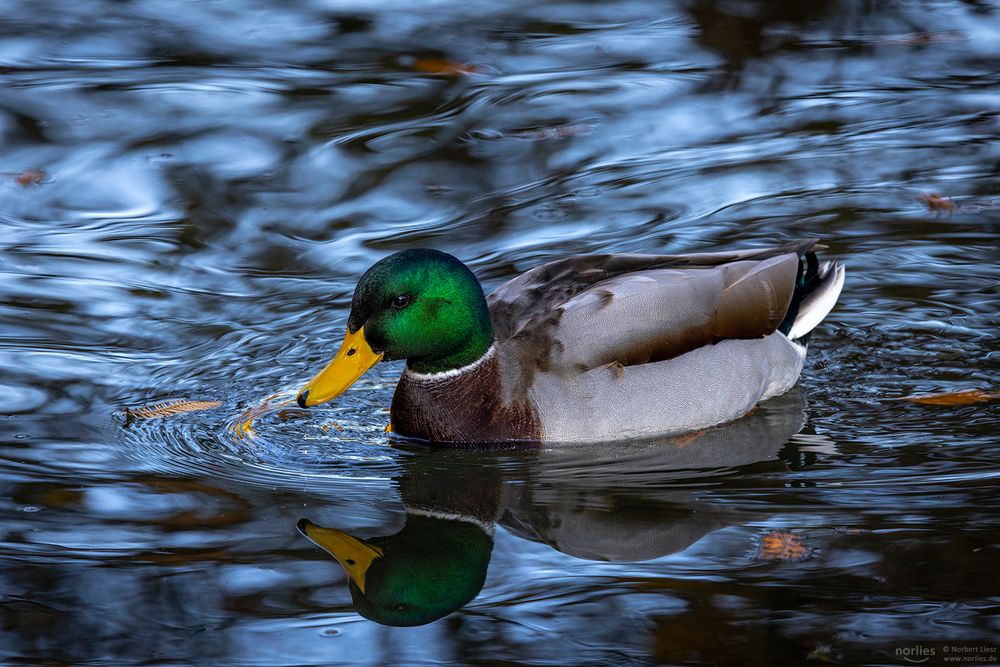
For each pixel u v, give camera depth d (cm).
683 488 971
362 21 2030
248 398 1134
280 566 857
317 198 1506
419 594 820
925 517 893
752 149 1616
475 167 1572
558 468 1022
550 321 1066
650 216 1450
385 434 1100
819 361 1193
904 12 2045
